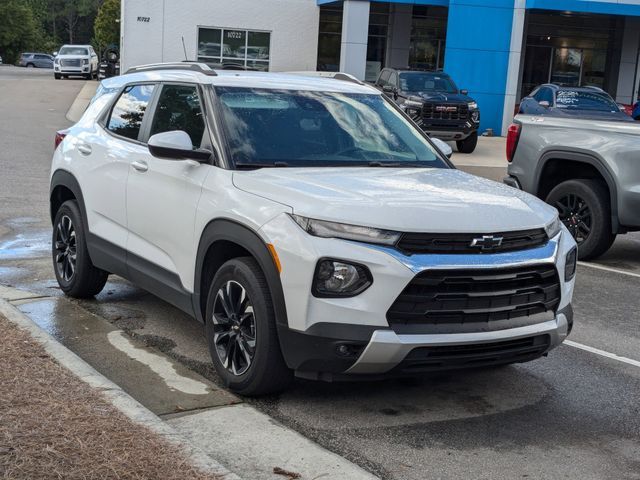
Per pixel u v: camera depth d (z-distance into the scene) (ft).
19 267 24.85
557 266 14.89
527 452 13.83
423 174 16.99
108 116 20.75
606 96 59.67
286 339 13.99
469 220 14.12
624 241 35.40
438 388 16.66
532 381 17.35
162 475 11.32
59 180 21.65
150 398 15.28
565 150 29.53
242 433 13.85
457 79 83.71
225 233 15.20
